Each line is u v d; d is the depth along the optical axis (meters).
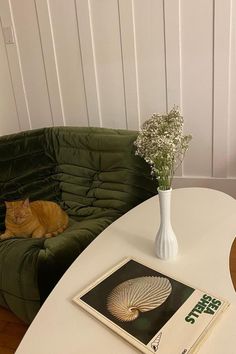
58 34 2.18
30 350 0.86
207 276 1.05
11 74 2.37
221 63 2.02
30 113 2.46
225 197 1.51
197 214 1.38
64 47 2.21
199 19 1.96
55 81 2.32
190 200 1.50
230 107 2.12
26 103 2.44
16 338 1.63
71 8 2.10
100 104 2.31
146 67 2.14
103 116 2.34
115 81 2.22
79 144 2.03
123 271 1.10
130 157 1.87
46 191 2.08
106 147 1.94
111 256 1.19
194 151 2.28
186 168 2.35
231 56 2.00
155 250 1.17
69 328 0.91
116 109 2.30
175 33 2.02
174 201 1.50
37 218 1.87
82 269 1.13
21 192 2.01
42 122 2.47
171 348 0.82
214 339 0.84
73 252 1.49
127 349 0.84
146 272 1.08
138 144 1.03
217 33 1.96
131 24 2.05
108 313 0.94
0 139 2.02
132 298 0.98
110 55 2.16
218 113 2.14
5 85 2.40
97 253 1.21
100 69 2.21
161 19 2.01
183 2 1.94
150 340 0.84
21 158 2.03
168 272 1.08
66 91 2.33
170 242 1.12
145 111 2.25
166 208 1.09
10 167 1.99
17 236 1.78
